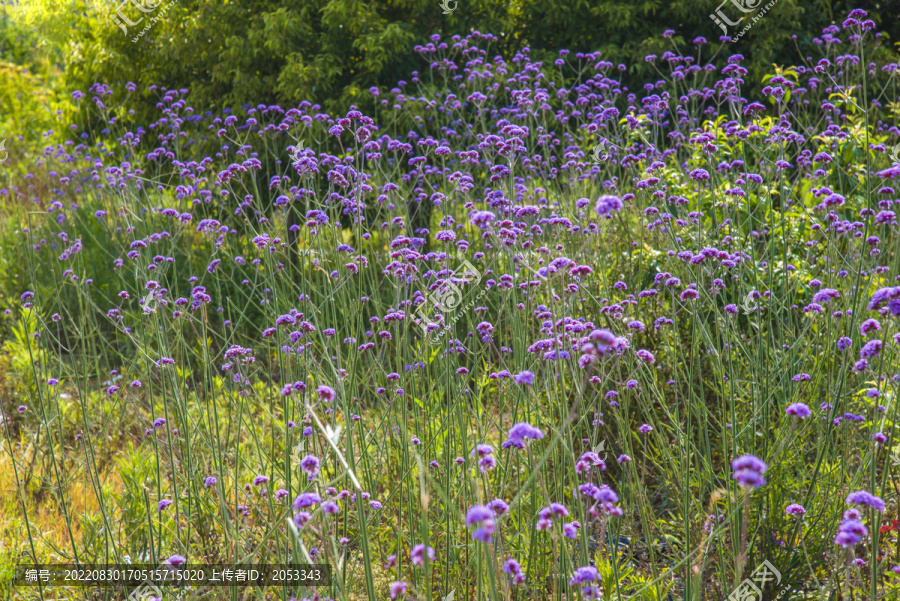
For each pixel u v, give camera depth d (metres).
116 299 6.22
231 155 7.42
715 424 3.42
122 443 4.22
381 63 7.31
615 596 2.25
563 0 7.71
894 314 1.88
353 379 3.04
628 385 2.77
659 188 4.03
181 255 6.25
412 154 7.09
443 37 7.77
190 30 7.69
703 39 5.91
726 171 4.37
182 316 3.55
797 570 2.60
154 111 8.37
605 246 4.43
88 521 2.97
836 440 2.93
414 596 2.38
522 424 1.64
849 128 4.93
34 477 3.62
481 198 6.08
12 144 11.60
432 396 3.11
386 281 5.51
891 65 5.12
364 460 2.80
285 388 2.62
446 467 2.60
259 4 7.75
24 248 6.54
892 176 2.87
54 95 12.29
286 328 3.18
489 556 1.68
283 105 7.68
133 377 4.75
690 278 3.21
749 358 3.02
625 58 7.93
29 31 16.55
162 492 3.26
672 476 2.93
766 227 3.98
